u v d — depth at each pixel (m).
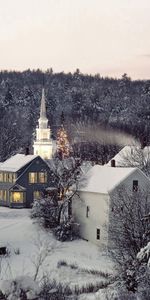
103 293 33.00
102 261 50.38
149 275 32.16
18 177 78.31
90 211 58.66
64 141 119.25
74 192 61.09
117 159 78.06
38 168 79.50
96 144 132.38
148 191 51.75
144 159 69.62
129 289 32.88
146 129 168.62
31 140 151.50
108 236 52.34
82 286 38.69
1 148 127.69
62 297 27.64
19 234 59.19
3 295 19.20
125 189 54.94
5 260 48.06
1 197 81.44
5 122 178.75
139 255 26.47
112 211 51.81
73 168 64.38
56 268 45.97
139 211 42.41
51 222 61.06
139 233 40.41
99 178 60.38
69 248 55.44
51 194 67.00
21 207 78.12
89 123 193.38
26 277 19.73
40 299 20.08
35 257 49.34
